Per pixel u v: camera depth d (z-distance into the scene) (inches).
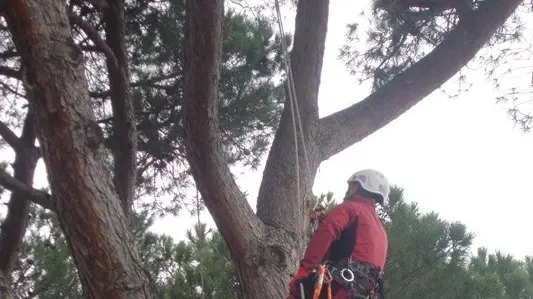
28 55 152.4
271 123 311.6
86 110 156.1
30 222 341.1
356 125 227.5
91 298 159.9
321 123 226.1
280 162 213.6
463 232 308.2
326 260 151.4
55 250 309.3
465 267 319.3
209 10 180.7
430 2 250.5
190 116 188.5
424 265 307.6
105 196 156.7
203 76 185.0
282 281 193.6
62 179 153.2
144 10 279.3
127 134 244.2
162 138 286.0
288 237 201.0
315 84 223.6
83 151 153.6
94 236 154.6
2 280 183.3
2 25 272.1
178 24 278.8
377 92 236.7
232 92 297.9
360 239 150.9
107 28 244.2
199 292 296.8
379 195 160.1
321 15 222.7
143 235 317.4
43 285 301.1
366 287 147.7
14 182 206.8
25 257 328.2
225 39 292.8
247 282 194.1
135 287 158.1
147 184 311.4
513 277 350.6
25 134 284.2
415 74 235.8
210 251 308.2
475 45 234.7
